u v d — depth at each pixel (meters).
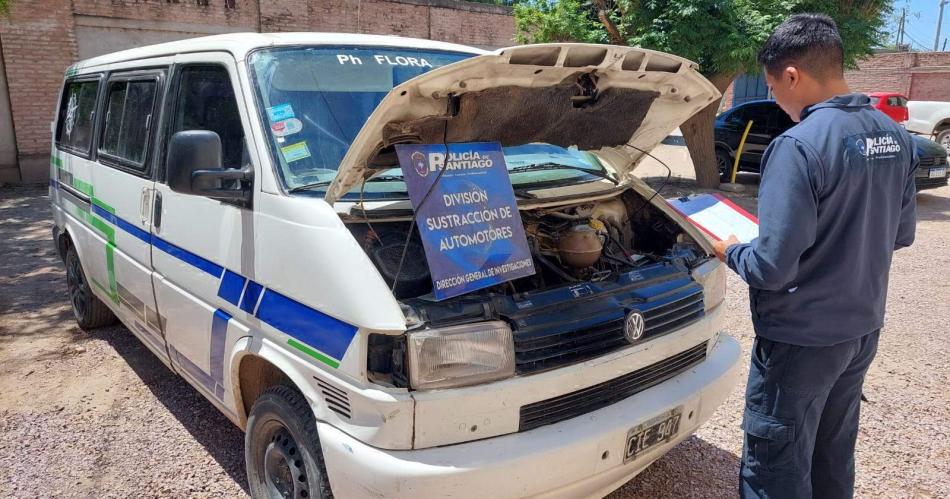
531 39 11.67
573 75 2.71
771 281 2.30
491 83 2.48
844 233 2.36
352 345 2.36
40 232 9.16
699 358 3.15
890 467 3.76
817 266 2.39
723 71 10.73
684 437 2.94
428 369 2.30
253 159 2.91
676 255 3.38
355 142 2.42
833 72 2.45
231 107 3.17
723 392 3.12
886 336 5.68
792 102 2.54
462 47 3.89
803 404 2.49
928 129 17.72
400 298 2.59
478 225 2.59
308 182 2.83
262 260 2.79
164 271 3.62
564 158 3.93
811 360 2.45
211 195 2.87
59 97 5.79
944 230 9.87
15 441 3.88
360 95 3.22
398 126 2.48
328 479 2.54
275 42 3.27
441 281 2.42
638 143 3.50
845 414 2.74
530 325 2.52
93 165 4.63
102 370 4.84
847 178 2.29
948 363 5.12
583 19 10.91
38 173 12.79
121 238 4.14
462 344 2.35
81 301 5.50
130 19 12.86
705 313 3.23
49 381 4.66
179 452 3.79
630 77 2.86
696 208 3.38
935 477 3.67
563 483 2.48
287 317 2.66
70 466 3.64
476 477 2.28
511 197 2.74
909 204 2.68
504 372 2.42
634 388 2.79
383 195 2.93
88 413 4.21
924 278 7.43
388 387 2.32
